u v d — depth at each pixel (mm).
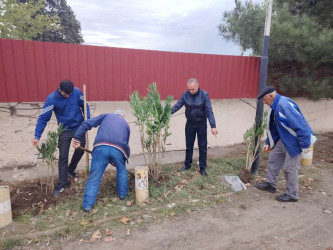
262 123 4848
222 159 5781
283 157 4258
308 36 5664
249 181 4777
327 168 5621
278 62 6691
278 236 3234
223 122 6891
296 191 4090
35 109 4961
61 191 4008
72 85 3717
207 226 3406
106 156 3605
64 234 3088
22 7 17281
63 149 3979
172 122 6266
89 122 3744
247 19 6898
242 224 3477
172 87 5648
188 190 4270
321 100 8547
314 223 3547
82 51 4762
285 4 6312
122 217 3475
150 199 3924
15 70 4375
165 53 5426
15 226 3189
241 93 6457
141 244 3002
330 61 6039
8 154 4902
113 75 5070
